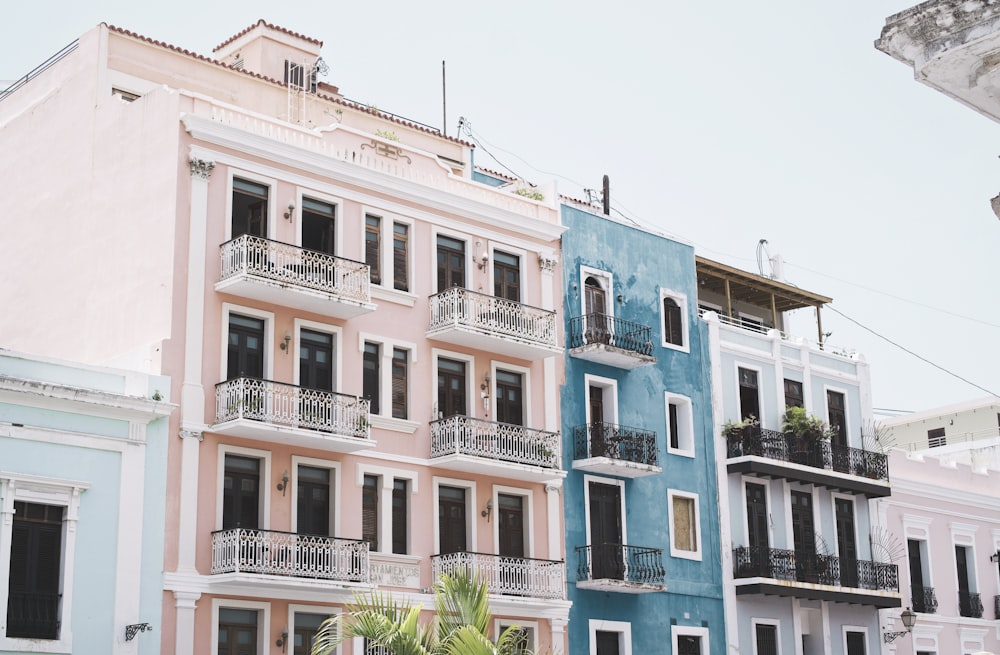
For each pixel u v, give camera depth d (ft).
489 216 118.93
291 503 99.35
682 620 125.29
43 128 115.34
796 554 135.54
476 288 116.67
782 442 138.00
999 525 164.76
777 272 161.38
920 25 29.91
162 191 99.66
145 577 90.02
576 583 117.19
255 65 129.18
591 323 124.88
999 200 31.45
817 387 148.25
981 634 157.17
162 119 101.40
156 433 92.99
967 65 30.14
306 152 105.60
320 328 104.42
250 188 103.24
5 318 113.80
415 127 131.95
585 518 120.16
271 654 95.30
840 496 145.89
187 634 91.35
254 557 93.76
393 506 106.22
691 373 134.62
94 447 89.10
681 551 127.44
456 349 113.80
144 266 99.66
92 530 87.92
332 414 100.32
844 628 140.97
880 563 143.95
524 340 115.24
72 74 113.50
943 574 155.33
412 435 108.68
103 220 105.19
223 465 96.27
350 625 65.41
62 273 108.47
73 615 85.76
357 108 128.57
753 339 142.72
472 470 110.93
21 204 115.55
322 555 97.04
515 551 114.52
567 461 120.26
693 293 138.00
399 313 110.32
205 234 99.19
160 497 92.17
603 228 130.21
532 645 111.86
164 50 115.65
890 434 167.73
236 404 95.35
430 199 114.32
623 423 126.11
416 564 105.81
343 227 107.86
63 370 89.15
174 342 95.71
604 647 119.14
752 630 131.13
